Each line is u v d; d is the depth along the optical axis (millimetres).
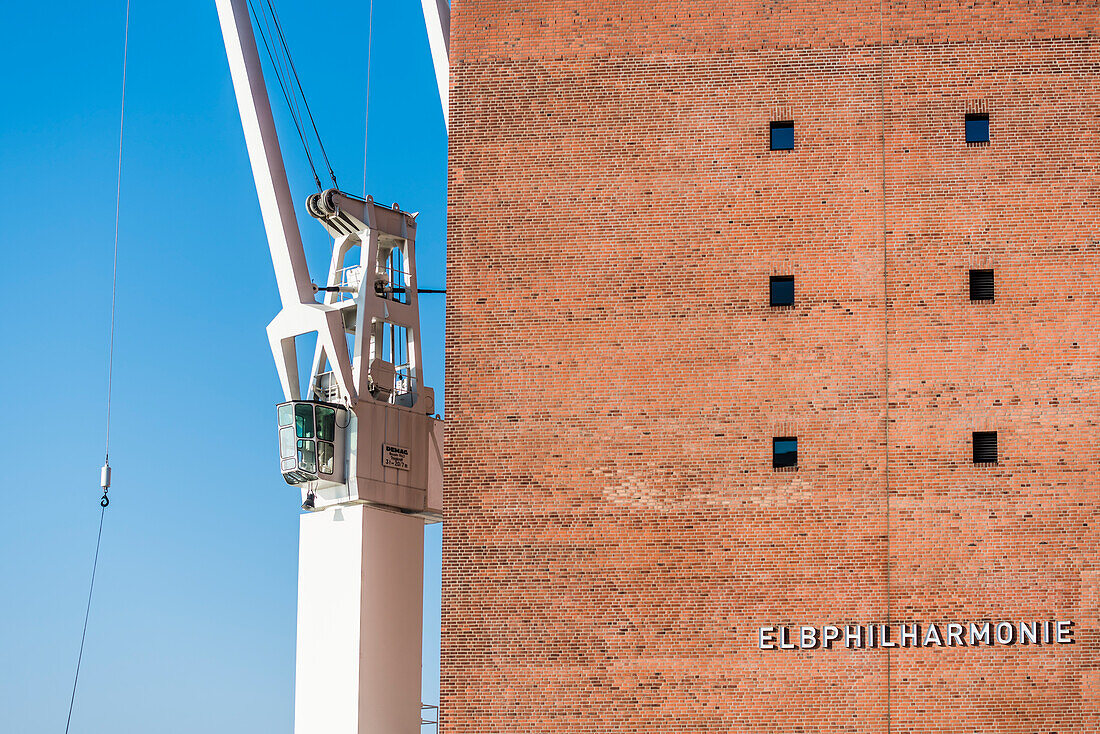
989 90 35969
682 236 35906
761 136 36219
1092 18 36094
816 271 35531
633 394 35375
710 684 34094
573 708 34188
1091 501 34344
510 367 35656
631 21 36875
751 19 36625
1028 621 33938
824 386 35094
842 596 34250
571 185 36312
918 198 35656
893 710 33750
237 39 47812
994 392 34875
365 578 44438
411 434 46656
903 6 36375
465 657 34562
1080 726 33500
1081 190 35531
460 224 36344
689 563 34625
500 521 35062
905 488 34625
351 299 48062
